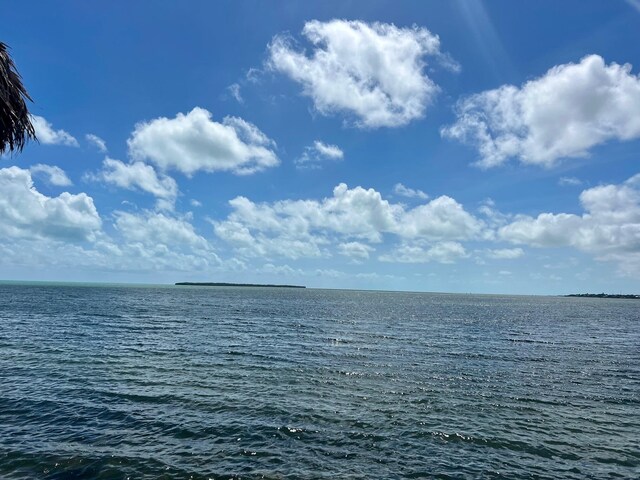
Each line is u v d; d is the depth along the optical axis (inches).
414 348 1395.2
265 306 3710.6
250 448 543.8
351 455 534.0
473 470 503.8
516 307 5113.2
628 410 761.6
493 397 815.7
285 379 905.5
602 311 4655.5
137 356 1112.2
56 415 644.1
